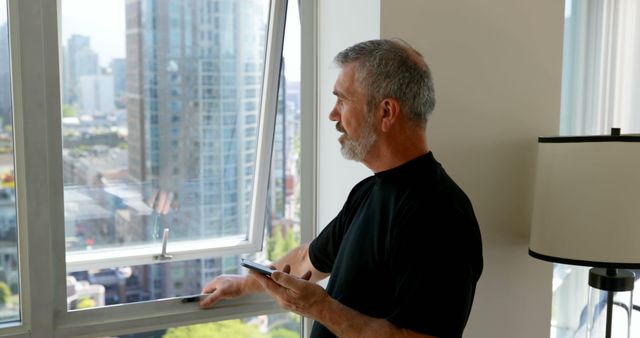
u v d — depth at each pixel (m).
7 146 1.85
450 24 2.21
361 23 2.14
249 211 2.33
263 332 2.35
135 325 2.07
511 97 2.36
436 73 2.20
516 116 2.38
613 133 2.12
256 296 2.26
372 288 1.72
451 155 2.25
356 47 1.78
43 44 1.85
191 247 2.22
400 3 2.10
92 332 2.01
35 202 1.87
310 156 2.36
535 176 2.36
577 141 2.04
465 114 2.27
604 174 2.01
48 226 1.90
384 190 1.74
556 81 2.45
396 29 2.10
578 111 3.08
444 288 1.54
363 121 1.73
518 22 2.34
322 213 2.36
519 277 2.44
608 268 2.13
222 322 2.27
